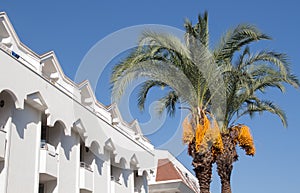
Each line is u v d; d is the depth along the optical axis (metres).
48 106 20.14
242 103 20.53
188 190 37.91
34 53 21.27
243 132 20.52
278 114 22.31
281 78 20.47
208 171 17.92
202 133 17.80
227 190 19.98
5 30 19.45
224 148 20.16
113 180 27.61
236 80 19.28
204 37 18.77
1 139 17.41
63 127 21.73
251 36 18.97
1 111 18.22
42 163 20.16
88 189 23.98
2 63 17.25
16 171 18.23
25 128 19.23
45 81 20.08
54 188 21.27
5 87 17.39
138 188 32.44
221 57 19.14
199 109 18.12
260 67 20.56
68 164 22.53
